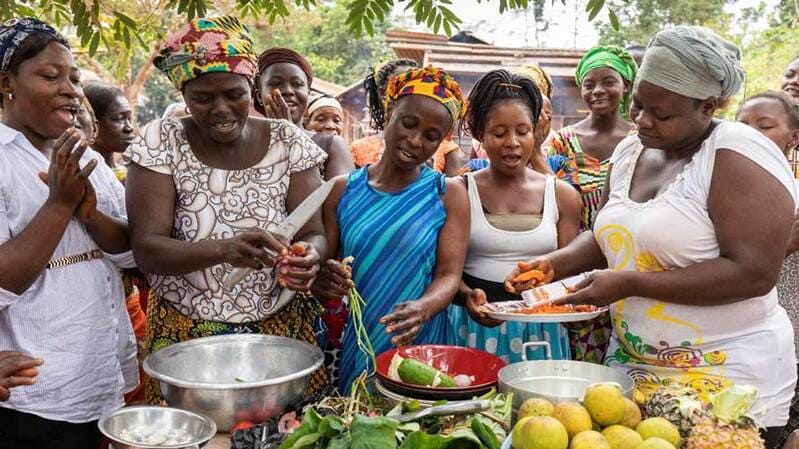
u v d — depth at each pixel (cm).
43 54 226
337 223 279
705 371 234
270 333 257
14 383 202
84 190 230
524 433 177
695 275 221
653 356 243
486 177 306
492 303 277
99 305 248
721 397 193
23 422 230
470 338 295
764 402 233
